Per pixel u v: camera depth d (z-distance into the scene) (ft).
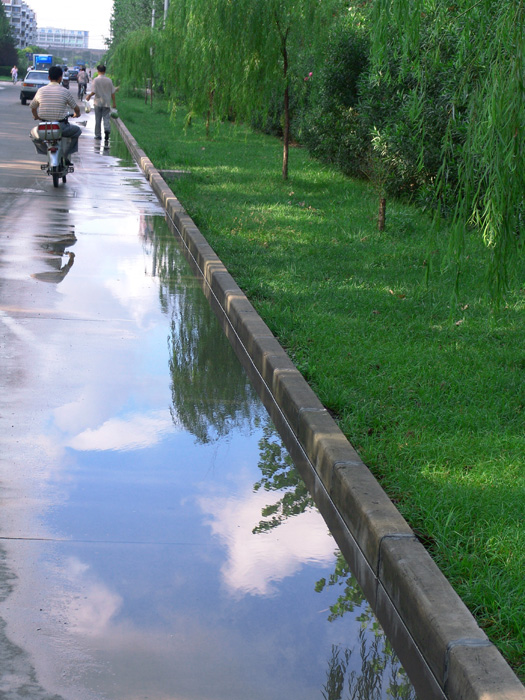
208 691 8.40
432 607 9.08
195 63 53.88
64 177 46.98
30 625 9.23
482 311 23.59
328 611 10.11
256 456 14.56
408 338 20.62
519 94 13.93
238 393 17.62
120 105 132.16
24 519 11.62
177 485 13.16
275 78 49.47
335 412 15.78
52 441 14.33
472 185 15.42
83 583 10.18
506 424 15.43
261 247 31.58
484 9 15.01
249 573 10.78
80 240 31.96
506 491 12.36
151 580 10.38
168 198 41.81
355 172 54.44
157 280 26.89
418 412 15.62
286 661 9.03
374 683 8.76
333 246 32.58
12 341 19.42
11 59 385.50
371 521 10.98
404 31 16.47
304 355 18.81
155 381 17.81
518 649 8.82
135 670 8.63
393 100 44.16
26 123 86.28
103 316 22.20
